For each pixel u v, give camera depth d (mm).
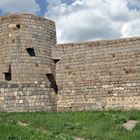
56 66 32844
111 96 30469
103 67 31047
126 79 30016
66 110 32000
